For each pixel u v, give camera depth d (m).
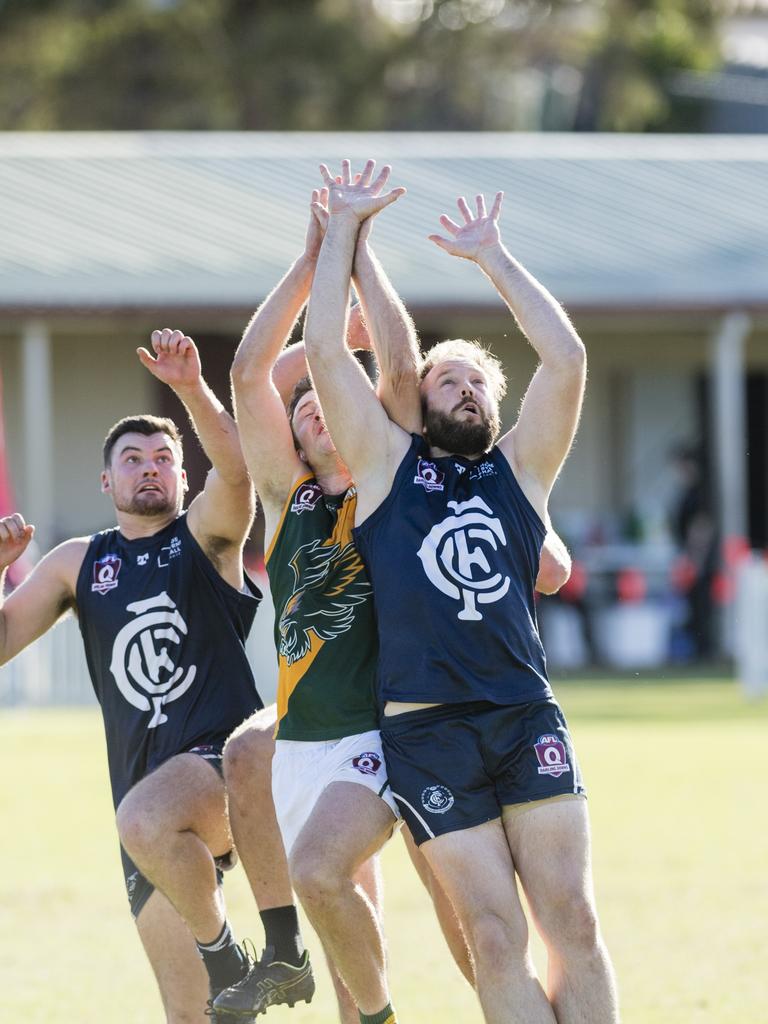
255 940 26.66
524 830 17.44
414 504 18.03
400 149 92.12
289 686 18.52
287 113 129.38
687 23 145.88
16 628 20.75
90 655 20.80
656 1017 22.05
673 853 33.81
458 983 24.38
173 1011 19.92
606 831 36.34
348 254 18.84
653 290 75.00
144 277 72.88
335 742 18.23
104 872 32.97
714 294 74.81
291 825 18.31
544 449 18.59
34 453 71.12
